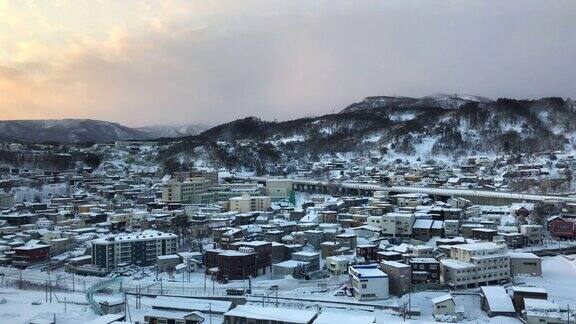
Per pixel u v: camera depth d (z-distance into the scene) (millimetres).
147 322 171750
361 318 160375
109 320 163625
